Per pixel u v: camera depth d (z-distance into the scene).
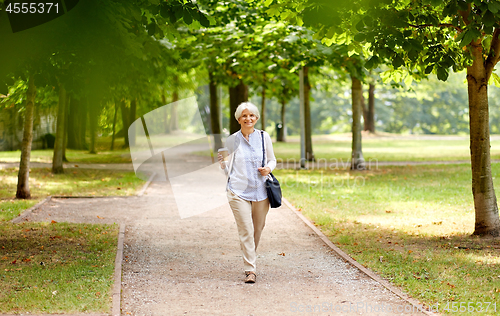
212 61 15.95
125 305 4.45
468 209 9.24
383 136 41.66
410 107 58.91
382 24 5.74
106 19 5.18
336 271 5.54
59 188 12.39
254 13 13.32
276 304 4.48
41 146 23.34
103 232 7.49
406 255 6.08
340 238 7.05
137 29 6.66
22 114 19.28
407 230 7.60
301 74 16.92
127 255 6.27
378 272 5.40
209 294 4.77
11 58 5.25
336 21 5.55
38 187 12.46
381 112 57.94
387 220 8.41
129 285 5.04
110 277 5.18
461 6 5.29
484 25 5.43
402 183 13.26
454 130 62.81
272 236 7.40
